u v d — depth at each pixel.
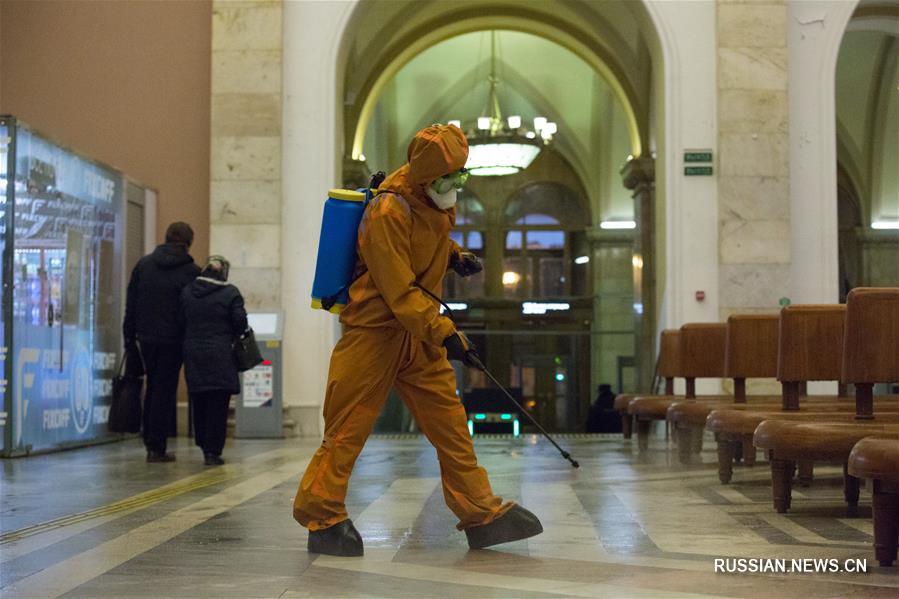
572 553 4.30
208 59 14.35
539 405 24.81
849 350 4.82
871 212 27.78
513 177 33.66
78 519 5.50
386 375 4.30
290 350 13.62
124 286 12.81
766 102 13.61
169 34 14.41
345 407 4.32
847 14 13.99
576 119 29.39
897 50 24.42
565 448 11.18
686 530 4.99
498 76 28.45
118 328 12.55
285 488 7.04
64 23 14.47
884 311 4.77
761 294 13.49
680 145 13.77
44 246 10.47
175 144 14.31
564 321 30.19
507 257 33.69
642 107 19.80
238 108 13.68
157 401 9.34
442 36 20.19
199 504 6.14
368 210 4.23
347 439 4.30
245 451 10.77
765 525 5.16
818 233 13.92
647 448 10.80
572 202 33.56
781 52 13.61
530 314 30.28
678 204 13.75
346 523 4.30
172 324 9.31
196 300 8.98
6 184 9.75
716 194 13.74
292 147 13.84
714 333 9.23
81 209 11.44
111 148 14.34
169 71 14.36
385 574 3.83
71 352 11.16
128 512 5.78
